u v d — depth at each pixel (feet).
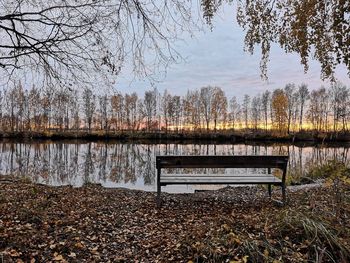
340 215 15.83
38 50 13.32
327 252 12.47
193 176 22.59
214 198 25.16
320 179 32.78
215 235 14.42
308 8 18.81
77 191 27.45
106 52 12.88
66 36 12.82
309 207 17.75
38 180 46.91
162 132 220.84
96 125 220.84
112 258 13.48
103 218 18.56
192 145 156.25
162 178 22.12
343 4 16.72
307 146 145.48
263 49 23.22
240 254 12.69
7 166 65.82
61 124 199.93
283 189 21.56
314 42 20.21
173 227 17.38
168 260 13.15
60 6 12.43
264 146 148.46
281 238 13.78
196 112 229.04
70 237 14.79
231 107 228.84
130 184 43.65
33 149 115.34
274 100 211.41
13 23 13.16
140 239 15.67
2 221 15.58
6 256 11.93
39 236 14.30
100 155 96.48
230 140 201.46
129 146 142.31
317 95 211.20
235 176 22.62
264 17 21.83
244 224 15.88
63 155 94.43
